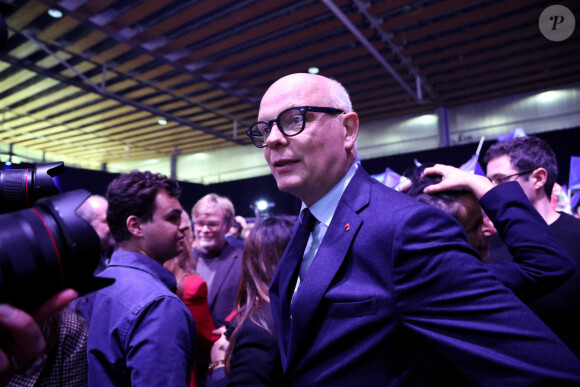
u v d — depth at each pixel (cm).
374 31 700
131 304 93
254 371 92
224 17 659
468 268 57
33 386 86
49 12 618
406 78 889
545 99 969
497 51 775
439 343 57
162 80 902
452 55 795
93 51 783
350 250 68
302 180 73
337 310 65
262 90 970
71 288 44
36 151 1474
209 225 226
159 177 117
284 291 79
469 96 1016
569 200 313
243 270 114
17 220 42
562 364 51
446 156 863
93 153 1543
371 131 1202
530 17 664
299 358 70
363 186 75
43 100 1004
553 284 68
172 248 116
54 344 89
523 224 73
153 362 85
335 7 608
